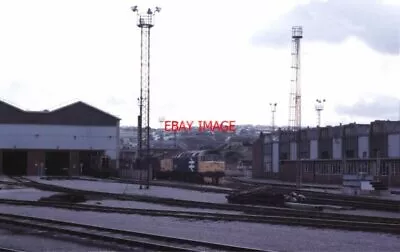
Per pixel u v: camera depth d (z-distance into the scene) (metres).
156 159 78.25
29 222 21.81
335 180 72.06
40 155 84.62
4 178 71.75
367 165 66.19
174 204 33.50
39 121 84.88
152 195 42.12
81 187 53.12
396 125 62.28
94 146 86.94
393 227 20.27
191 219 24.31
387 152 63.25
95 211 28.33
